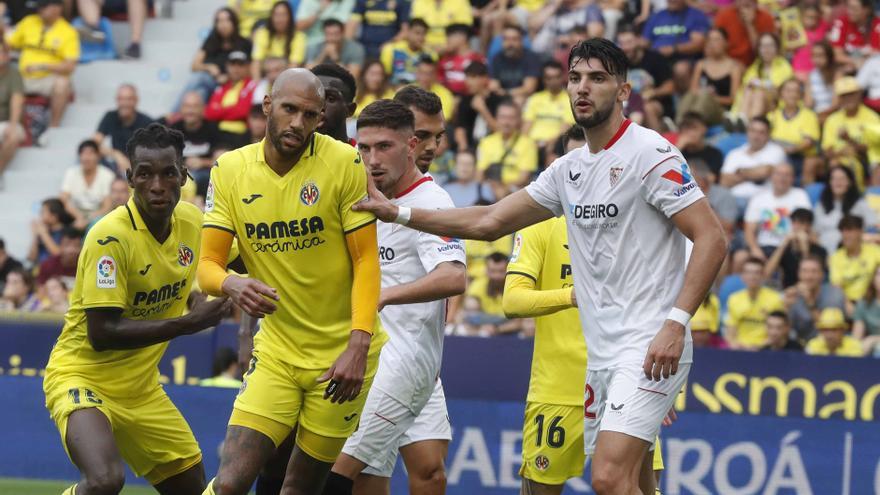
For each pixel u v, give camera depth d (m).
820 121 46.03
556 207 20.98
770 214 42.19
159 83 52.88
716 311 38.94
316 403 19.84
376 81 46.47
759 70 46.97
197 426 34.09
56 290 42.59
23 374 35.56
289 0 50.56
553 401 24.86
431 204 22.55
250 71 48.03
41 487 33.75
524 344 33.94
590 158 20.16
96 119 52.31
